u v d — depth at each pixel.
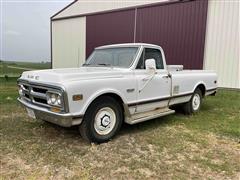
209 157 3.59
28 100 4.18
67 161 3.37
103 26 15.66
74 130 4.65
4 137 4.25
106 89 3.89
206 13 11.09
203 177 3.02
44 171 3.10
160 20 12.79
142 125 5.14
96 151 3.72
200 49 11.45
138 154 3.65
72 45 18.08
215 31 10.94
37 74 4.01
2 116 5.64
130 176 3.01
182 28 11.98
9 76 14.93
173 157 3.57
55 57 19.77
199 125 5.21
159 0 12.72
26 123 5.08
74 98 3.50
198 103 6.39
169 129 4.89
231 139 4.36
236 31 10.34
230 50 10.59
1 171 3.08
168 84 5.14
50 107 3.66
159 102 4.99
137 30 13.84
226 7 10.50
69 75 3.61
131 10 14.03
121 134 4.53
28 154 3.57
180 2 11.91
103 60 5.03
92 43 16.50
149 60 4.59
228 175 3.08
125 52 4.82
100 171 3.12
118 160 3.43
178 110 6.43
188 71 5.97
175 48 12.34
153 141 4.18
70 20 17.92
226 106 7.33
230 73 10.67
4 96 8.20
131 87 4.31
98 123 3.96
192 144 4.09
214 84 6.92
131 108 4.39
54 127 4.82
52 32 19.70
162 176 3.03
